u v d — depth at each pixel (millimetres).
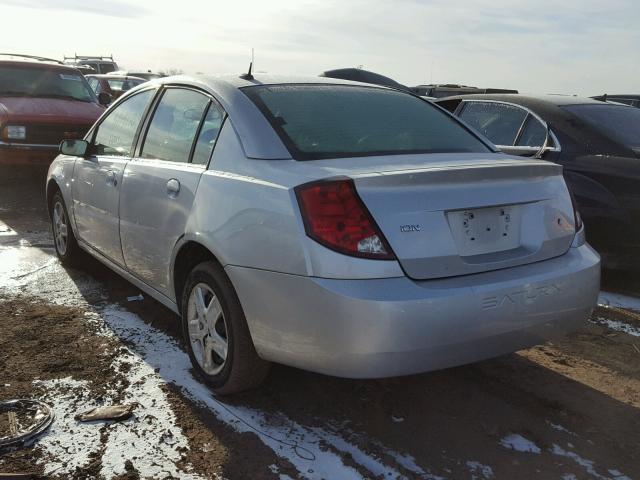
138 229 3838
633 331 4316
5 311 4301
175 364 3568
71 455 2707
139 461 2680
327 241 2566
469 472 2684
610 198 4816
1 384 3281
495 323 2723
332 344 2566
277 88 3520
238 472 2627
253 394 3268
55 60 10641
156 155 3848
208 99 3549
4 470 2584
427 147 3365
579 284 3025
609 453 2854
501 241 2885
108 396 3189
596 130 5129
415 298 2531
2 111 8453
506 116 5816
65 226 5227
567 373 3641
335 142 3152
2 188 8953
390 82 7836
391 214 2592
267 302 2779
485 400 3291
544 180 3121
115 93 15883
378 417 3092
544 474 2688
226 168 3148
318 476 2619
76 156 4742
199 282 3258
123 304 4512
